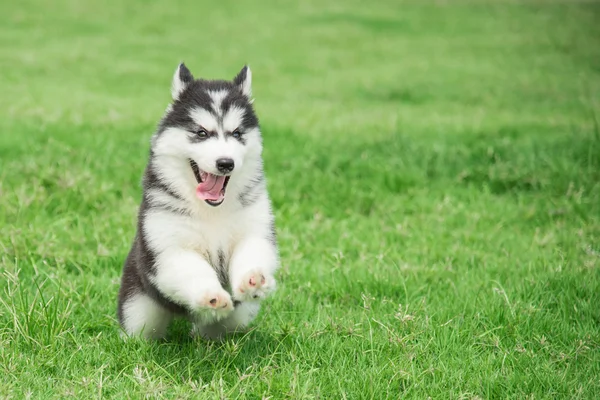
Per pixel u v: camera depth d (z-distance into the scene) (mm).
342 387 4727
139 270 5277
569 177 9859
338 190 9422
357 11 28328
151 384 4449
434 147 11164
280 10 28094
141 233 5191
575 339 5457
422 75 18562
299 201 9258
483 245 7777
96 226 7637
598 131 11758
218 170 4957
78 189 8477
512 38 23484
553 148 11219
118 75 17281
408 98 16344
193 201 5145
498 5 30312
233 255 5172
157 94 15531
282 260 7148
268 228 5324
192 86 5453
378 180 9953
